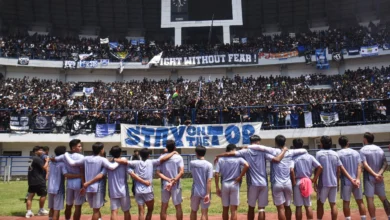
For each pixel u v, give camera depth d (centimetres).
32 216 1000
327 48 3625
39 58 3609
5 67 3612
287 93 3042
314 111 2381
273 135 2427
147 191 752
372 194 747
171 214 1034
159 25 4697
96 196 729
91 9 4472
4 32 4322
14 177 2055
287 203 722
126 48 3831
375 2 4294
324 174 738
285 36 4188
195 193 732
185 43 4322
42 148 1034
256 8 4509
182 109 2311
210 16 4088
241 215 998
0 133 2392
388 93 2652
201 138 2089
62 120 2450
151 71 3875
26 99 2875
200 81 3362
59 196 766
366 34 3825
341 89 3002
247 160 731
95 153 748
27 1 4219
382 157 762
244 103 2684
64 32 4625
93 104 2722
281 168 721
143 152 771
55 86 3353
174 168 759
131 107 2680
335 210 733
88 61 3672
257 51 3797
